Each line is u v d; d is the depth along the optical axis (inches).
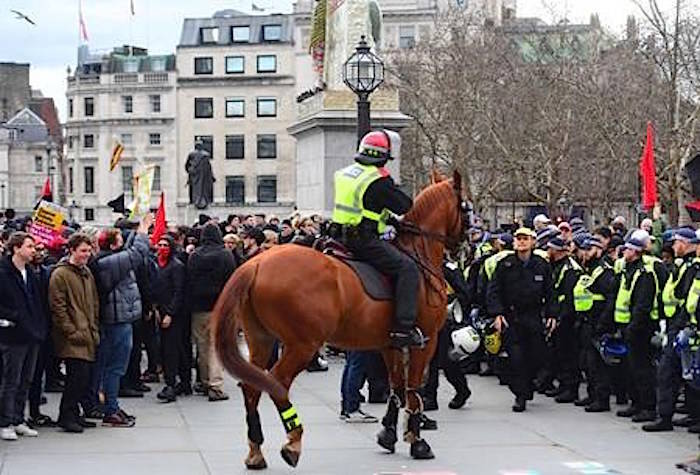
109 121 3993.6
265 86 3890.3
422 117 2146.9
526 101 1955.0
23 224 755.4
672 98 1411.2
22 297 472.4
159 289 598.5
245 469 428.8
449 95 2055.9
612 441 492.7
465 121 2026.3
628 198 2031.3
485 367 711.7
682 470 432.5
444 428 523.8
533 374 584.4
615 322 552.1
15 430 488.4
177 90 3944.4
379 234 429.1
